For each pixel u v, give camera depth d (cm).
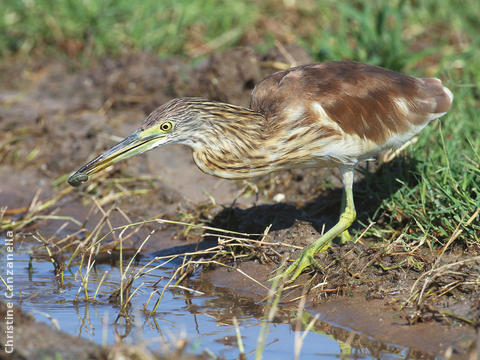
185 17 1758
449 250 966
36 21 1802
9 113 1556
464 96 1325
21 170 1418
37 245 1172
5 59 1805
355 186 1193
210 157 1010
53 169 1408
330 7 1805
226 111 998
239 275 1035
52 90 1659
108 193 1321
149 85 1559
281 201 1238
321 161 1038
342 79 1026
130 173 1355
